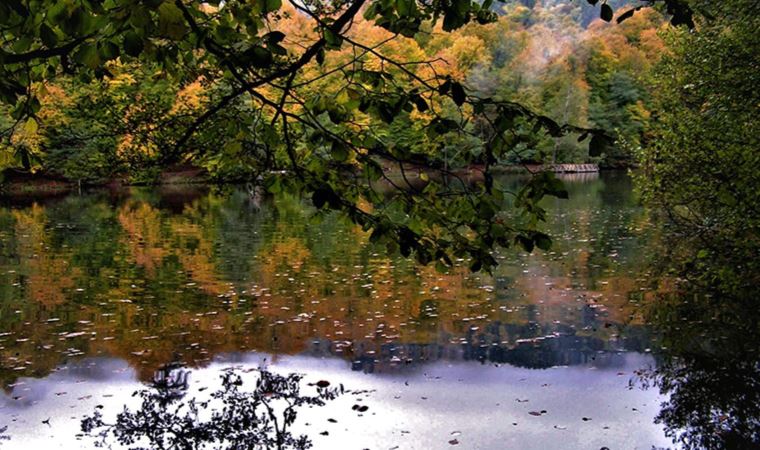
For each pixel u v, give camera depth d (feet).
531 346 24.70
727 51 28.09
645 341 25.02
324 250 48.34
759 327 26.35
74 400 19.95
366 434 17.43
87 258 45.37
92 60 6.17
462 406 19.11
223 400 19.88
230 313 29.99
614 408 18.89
